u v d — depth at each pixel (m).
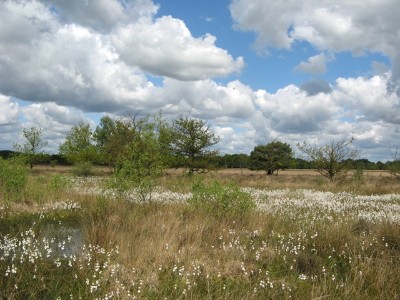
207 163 32.19
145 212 13.53
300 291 7.21
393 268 8.33
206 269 8.06
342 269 8.77
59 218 13.64
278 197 21.02
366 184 29.73
